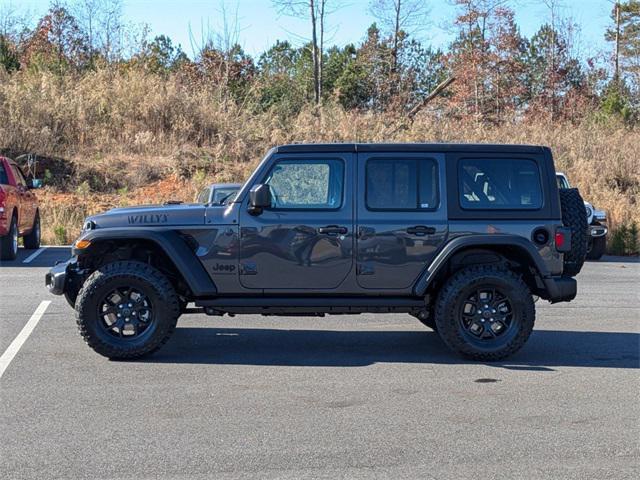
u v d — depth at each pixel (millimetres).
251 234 8422
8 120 27406
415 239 8438
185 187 25312
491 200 8523
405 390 7340
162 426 6242
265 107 35938
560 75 46125
